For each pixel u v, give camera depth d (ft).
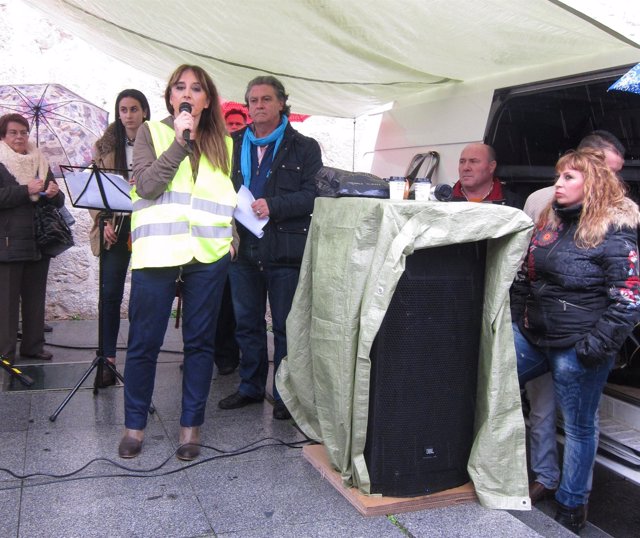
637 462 11.35
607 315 10.37
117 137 15.53
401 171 18.92
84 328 21.63
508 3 11.52
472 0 11.72
